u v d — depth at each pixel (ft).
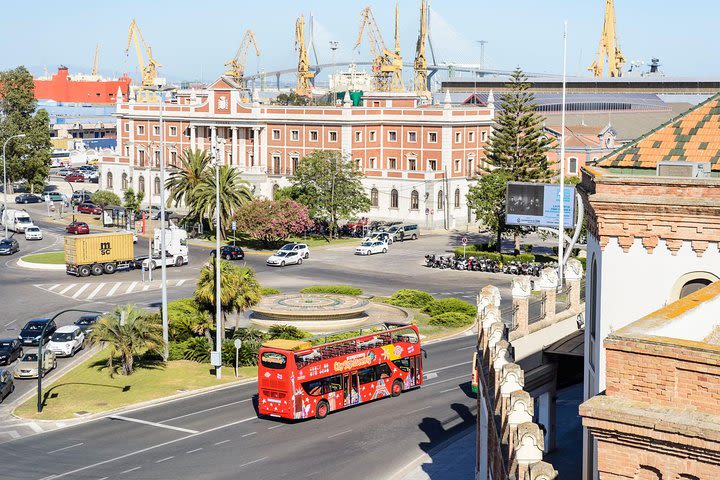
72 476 137.49
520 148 371.56
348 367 175.83
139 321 195.93
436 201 423.23
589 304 83.92
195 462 144.25
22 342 220.23
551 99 588.91
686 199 72.23
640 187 74.79
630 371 46.85
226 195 374.22
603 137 469.98
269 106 466.29
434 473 138.92
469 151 445.37
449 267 328.70
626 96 633.61
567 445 133.80
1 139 499.92
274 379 165.48
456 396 184.55
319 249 372.38
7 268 323.98
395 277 312.91
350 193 394.52
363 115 448.65
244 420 168.04
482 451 114.01
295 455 147.95
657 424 44.83
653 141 86.53
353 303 248.93
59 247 367.04
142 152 504.02
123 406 175.22
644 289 75.15
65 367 205.57
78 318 247.70
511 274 318.24
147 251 358.84
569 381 153.79
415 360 190.90
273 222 359.05
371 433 160.25
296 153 460.14
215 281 201.77
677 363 45.44
